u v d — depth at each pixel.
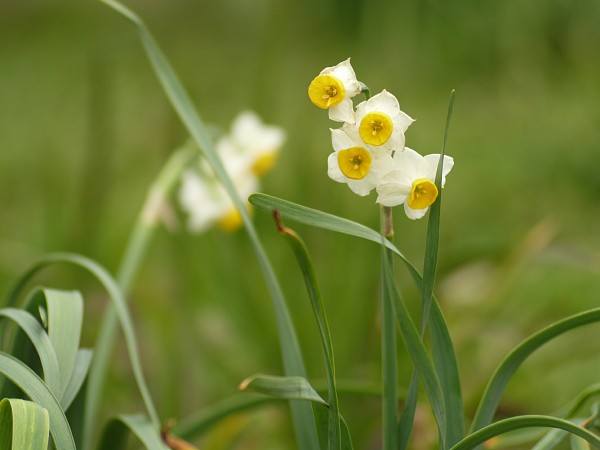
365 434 1.74
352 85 1.07
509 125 4.36
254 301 2.01
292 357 1.20
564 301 2.45
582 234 3.19
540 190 3.60
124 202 3.28
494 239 2.04
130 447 1.65
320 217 1.08
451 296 2.05
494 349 2.01
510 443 1.28
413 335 1.10
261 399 1.33
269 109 2.39
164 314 2.22
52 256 1.27
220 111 4.28
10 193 3.43
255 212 2.12
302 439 1.19
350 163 1.07
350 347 1.94
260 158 1.88
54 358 1.13
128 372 1.99
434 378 1.10
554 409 2.07
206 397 2.00
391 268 1.10
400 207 2.23
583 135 3.80
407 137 3.36
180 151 1.72
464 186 3.73
